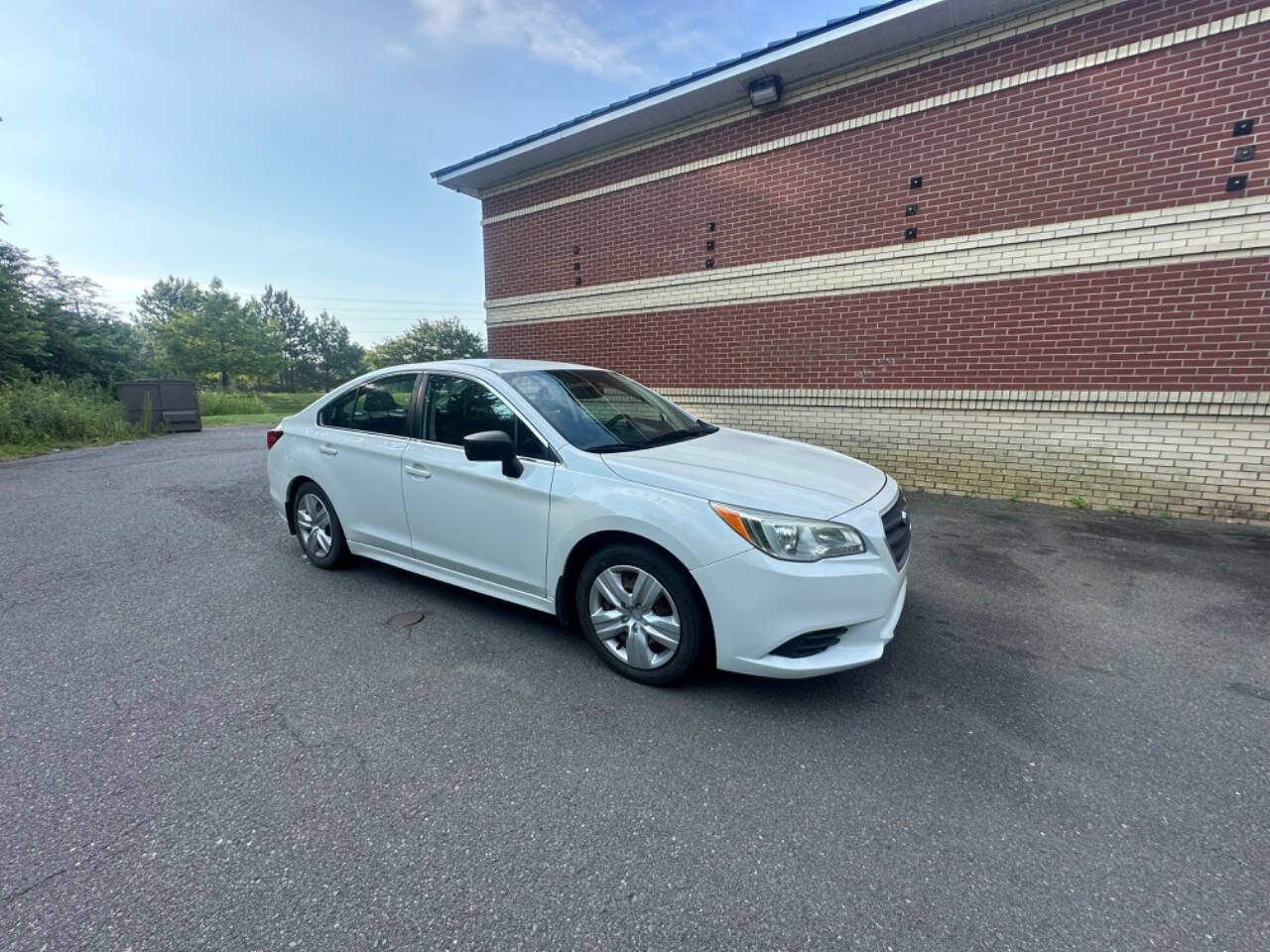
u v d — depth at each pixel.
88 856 1.84
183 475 8.23
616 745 2.41
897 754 2.36
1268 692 2.75
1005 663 3.03
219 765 2.28
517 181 9.76
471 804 2.09
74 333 20.48
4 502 6.60
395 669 3.00
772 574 2.48
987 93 5.98
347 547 4.22
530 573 3.18
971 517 5.66
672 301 8.38
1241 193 5.02
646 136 8.29
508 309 10.19
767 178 7.41
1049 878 1.77
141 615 3.64
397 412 3.88
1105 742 2.41
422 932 1.61
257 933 1.59
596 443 3.22
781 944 1.58
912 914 1.66
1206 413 5.30
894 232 6.63
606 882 1.77
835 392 7.21
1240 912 1.65
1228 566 4.31
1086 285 5.70
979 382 6.32
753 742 2.43
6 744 2.40
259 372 56.62
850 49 6.39
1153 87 5.27
